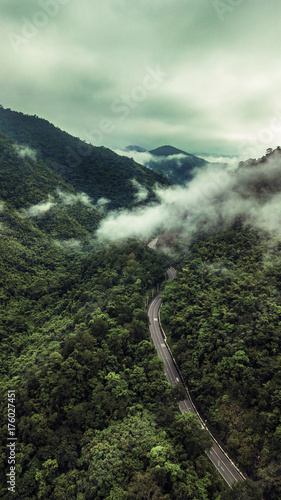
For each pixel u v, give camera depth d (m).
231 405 74.69
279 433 63.12
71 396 78.62
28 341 112.75
